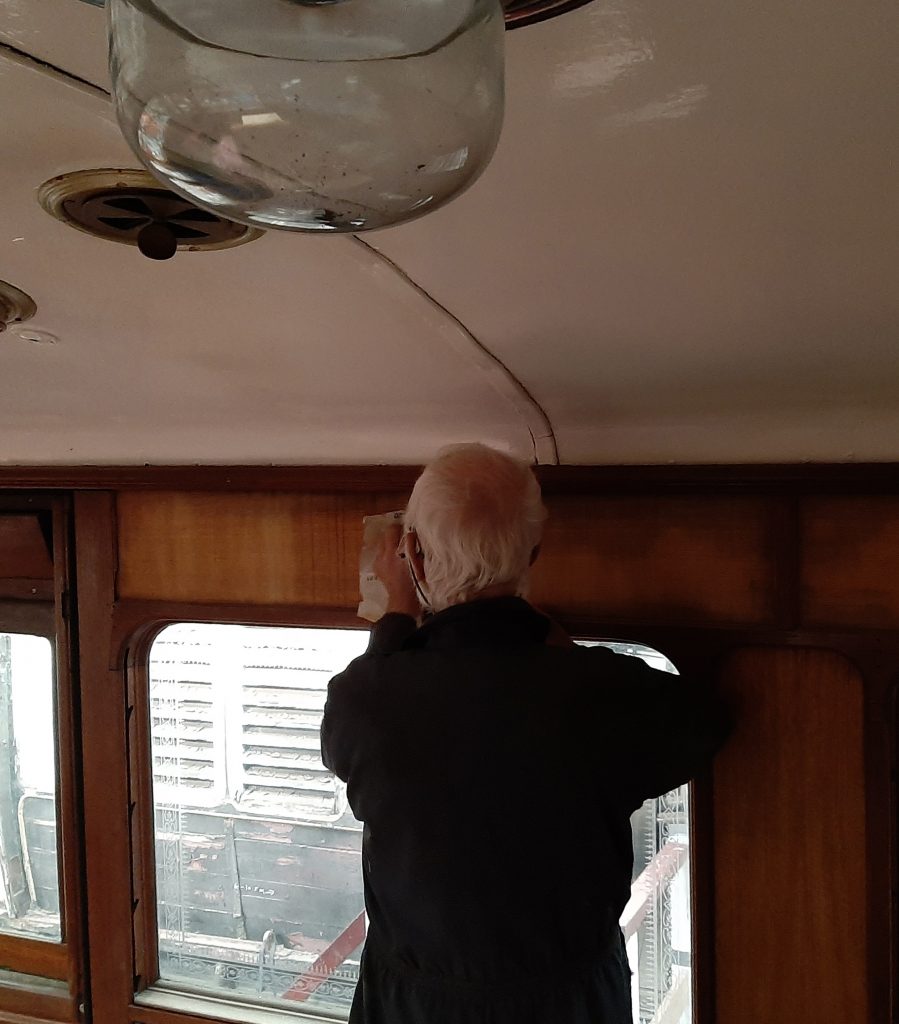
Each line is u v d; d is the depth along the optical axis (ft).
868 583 3.60
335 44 1.21
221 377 3.62
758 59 1.47
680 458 3.73
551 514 4.02
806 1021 3.85
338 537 4.44
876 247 2.17
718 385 3.29
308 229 1.54
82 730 5.16
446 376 3.40
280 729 5.08
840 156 1.77
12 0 1.42
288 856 5.17
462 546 3.36
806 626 3.68
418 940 3.37
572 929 3.25
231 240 2.29
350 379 3.53
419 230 2.21
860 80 1.52
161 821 5.33
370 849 3.49
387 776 3.31
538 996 3.22
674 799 4.29
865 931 3.74
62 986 5.44
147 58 1.25
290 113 1.28
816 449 3.52
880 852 3.69
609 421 3.73
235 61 1.23
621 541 3.93
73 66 1.58
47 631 5.23
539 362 3.19
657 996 4.36
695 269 2.35
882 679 3.60
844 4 1.33
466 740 3.20
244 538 4.63
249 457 4.44
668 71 1.51
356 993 3.69
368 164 1.35
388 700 3.36
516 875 3.18
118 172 1.93
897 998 3.69
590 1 1.34
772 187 1.91
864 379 3.12
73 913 5.28
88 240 2.36
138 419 4.33
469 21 1.22
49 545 5.09
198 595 4.75
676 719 3.27
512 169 1.87
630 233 2.16
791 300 2.52
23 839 5.57
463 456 3.50
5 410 4.37
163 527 4.80
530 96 1.59
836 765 3.74
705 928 3.98
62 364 3.58
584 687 3.15
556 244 2.25
